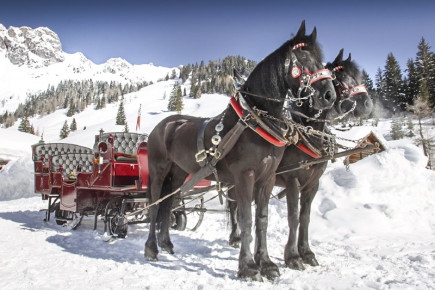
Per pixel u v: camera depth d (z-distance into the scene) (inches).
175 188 246.1
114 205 302.4
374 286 158.2
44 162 390.0
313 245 260.5
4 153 1015.0
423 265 190.7
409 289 151.1
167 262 208.4
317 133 202.8
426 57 3115.2
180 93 5128.0
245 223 171.6
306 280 169.3
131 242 264.1
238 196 174.6
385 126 2497.5
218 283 163.5
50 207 366.3
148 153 245.9
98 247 243.4
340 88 229.3
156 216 227.5
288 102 217.2
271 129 169.6
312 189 213.0
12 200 642.2
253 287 158.1
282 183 213.9
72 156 413.4
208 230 332.8
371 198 333.7
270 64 178.2
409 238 269.6
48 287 154.2
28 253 214.1
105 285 159.0
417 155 380.8
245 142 173.2
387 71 3063.5
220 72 7524.6
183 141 212.1
